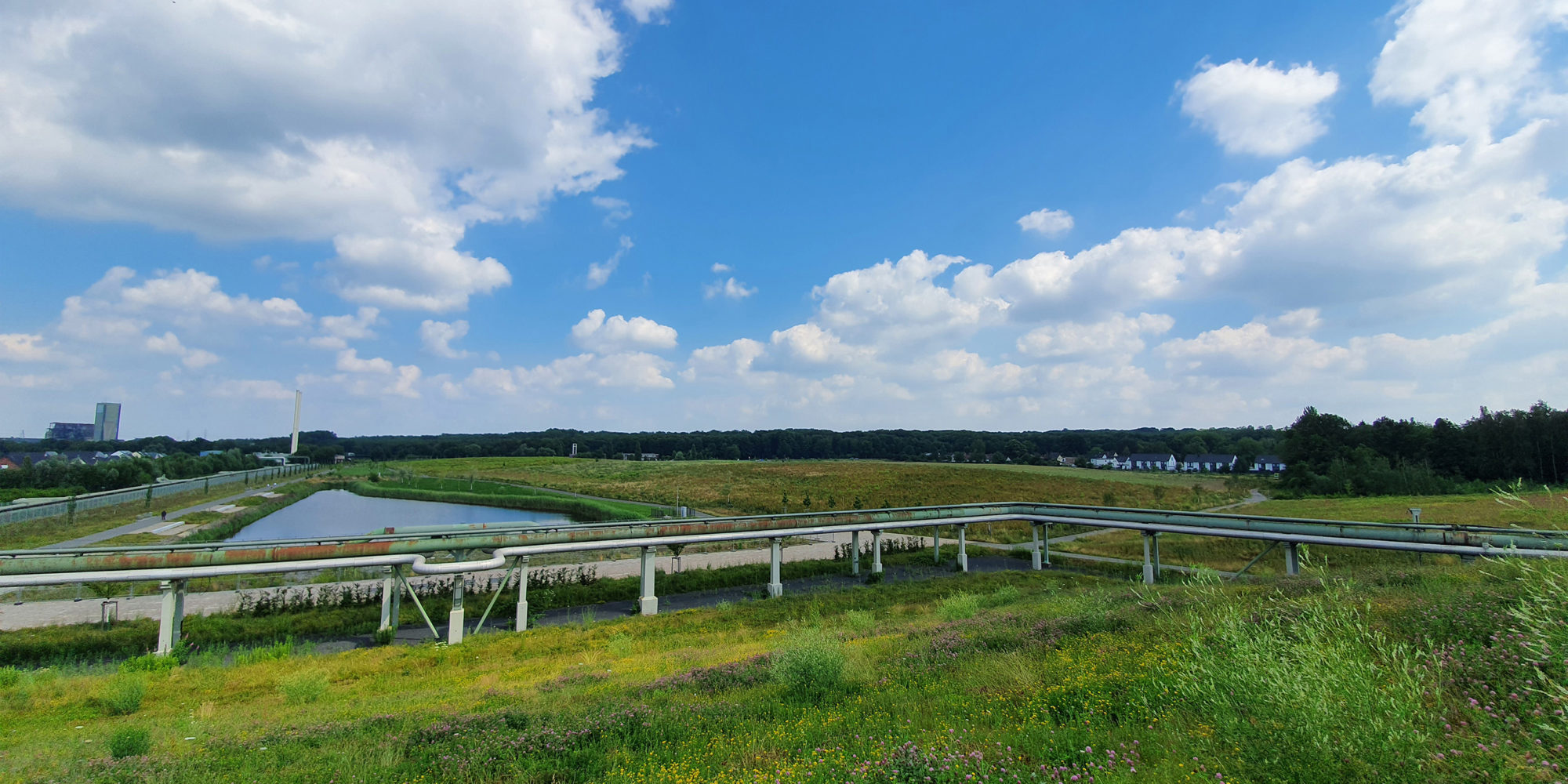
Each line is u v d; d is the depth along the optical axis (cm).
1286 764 595
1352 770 568
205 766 1062
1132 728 836
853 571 4434
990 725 966
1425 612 1169
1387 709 591
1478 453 7988
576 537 3344
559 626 3073
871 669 1482
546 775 959
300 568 2795
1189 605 1543
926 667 1416
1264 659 667
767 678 1502
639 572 4162
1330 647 650
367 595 3372
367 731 1274
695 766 930
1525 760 558
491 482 12538
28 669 2405
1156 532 4028
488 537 3141
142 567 2605
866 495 9019
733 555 4850
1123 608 1842
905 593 3616
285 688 1883
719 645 2366
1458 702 720
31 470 8662
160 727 1474
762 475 11912
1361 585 1861
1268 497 8306
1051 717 959
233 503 8744
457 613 2827
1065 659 1270
